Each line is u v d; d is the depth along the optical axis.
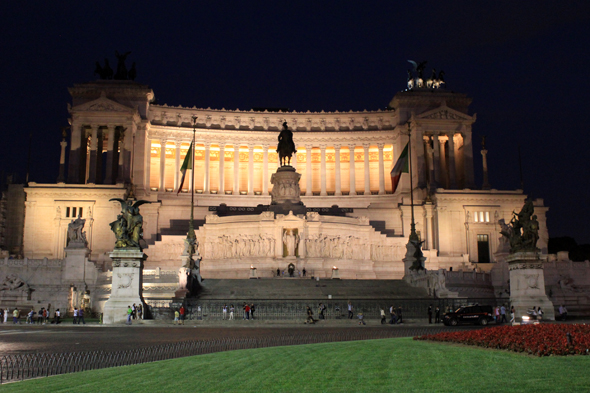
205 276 88.38
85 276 71.56
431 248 102.94
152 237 101.62
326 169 128.25
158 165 123.19
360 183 127.88
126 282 48.50
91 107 111.38
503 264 77.25
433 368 20.95
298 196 98.00
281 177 97.94
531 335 26.22
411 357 23.64
